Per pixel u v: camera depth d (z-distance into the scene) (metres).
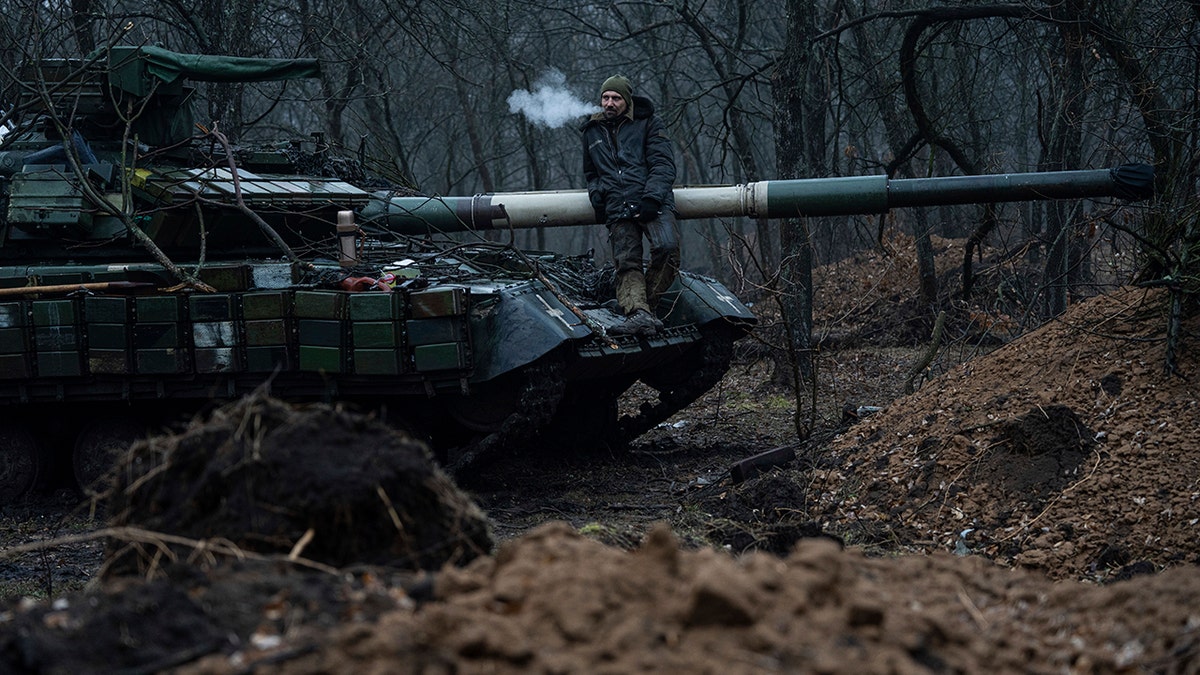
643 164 10.84
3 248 10.98
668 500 9.66
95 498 4.27
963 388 9.18
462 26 20.19
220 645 3.18
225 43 17.56
